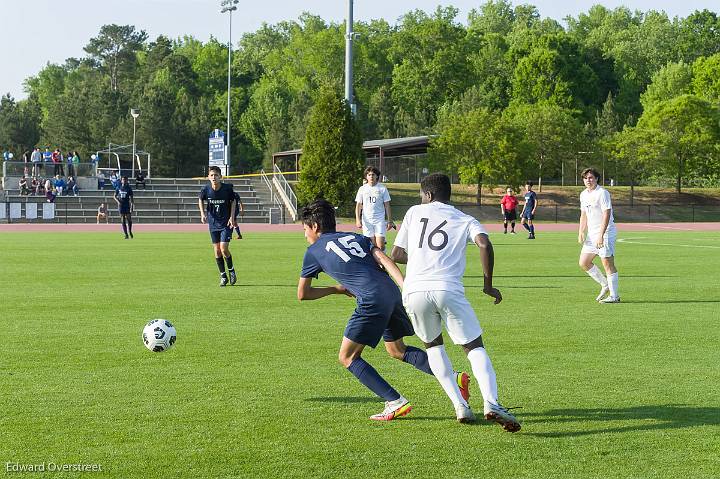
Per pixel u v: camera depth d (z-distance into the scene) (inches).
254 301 1090.1
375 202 1493.6
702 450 454.0
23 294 1161.4
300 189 4407.0
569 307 1040.8
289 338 808.3
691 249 2208.4
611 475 414.9
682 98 5846.5
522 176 5260.8
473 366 493.0
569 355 722.8
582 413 529.0
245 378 629.9
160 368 665.6
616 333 840.9
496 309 1021.2
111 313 976.9
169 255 1925.4
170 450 453.7
